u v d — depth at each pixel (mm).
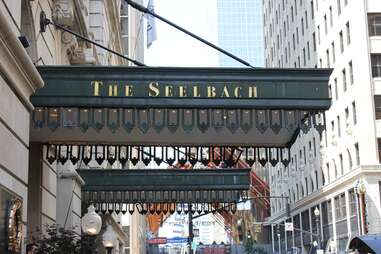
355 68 55031
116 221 35375
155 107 11000
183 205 28078
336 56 60562
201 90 11133
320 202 67125
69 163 17516
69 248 11320
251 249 87875
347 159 57562
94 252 12633
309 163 71188
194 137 14758
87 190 21828
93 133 13867
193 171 22438
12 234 8359
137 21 65062
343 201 59688
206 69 11195
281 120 11555
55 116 11156
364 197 52031
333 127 61531
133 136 14547
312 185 70562
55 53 16109
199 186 22328
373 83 54250
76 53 18969
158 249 100188
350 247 17156
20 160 9406
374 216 52062
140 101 10961
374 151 53156
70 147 15594
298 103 11258
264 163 15727
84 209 22672
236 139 15023
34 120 11023
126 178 22078
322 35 65125
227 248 91438
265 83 11273
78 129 13133
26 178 9805
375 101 54125
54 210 15711
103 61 26797
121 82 10992
